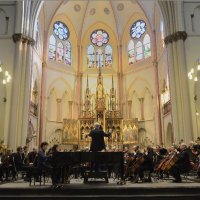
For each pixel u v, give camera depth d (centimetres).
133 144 2523
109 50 3159
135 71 2927
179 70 1950
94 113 2595
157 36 2684
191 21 2075
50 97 2794
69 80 2959
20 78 1994
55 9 2802
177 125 1898
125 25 3105
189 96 1903
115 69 3094
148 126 2714
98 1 2984
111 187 881
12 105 1911
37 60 2558
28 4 2117
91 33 3191
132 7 2947
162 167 1232
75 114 2906
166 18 2111
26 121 1966
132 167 1234
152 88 2717
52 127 2727
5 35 2056
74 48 3116
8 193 873
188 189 866
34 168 1051
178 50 1983
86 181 1097
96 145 1084
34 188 877
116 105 2792
